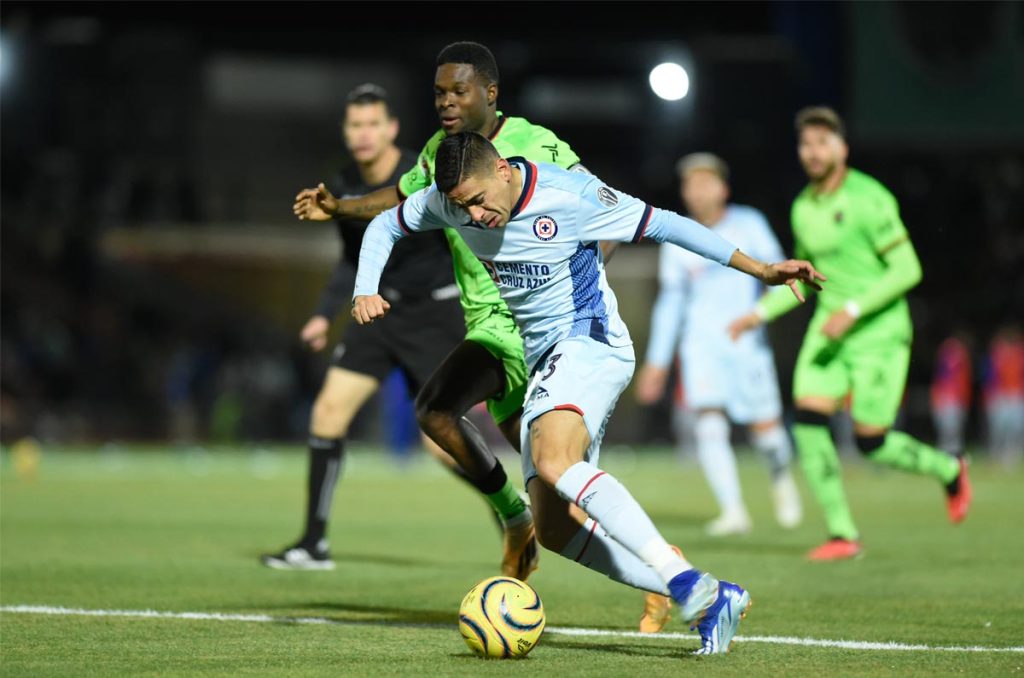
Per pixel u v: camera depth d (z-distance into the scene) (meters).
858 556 29.97
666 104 124.38
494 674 15.94
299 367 107.25
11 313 106.94
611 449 104.56
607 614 21.59
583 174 17.94
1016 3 81.81
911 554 30.72
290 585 25.00
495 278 18.25
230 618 20.75
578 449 17.19
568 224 17.58
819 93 83.19
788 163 115.56
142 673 16.12
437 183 17.12
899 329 30.34
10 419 95.88
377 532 37.12
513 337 20.31
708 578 16.72
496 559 30.05
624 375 18.02
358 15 103.62
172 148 126.81
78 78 124.12
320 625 20.11
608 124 127.81
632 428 105.69
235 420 101.75
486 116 20.09
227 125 128.38
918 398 109.75
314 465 28.02
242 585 24.92
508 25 104.38
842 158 30.20
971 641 18.77
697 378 37.38
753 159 120.69
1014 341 82.69
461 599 23.25
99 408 100.56
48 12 97.31
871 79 82.50
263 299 115.12
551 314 18.03
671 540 34.47
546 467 16.98
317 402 28.06
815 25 83.00
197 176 127.12
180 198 124.00
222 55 127.56
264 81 129.25
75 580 25.44
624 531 16.72
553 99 127.12
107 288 117.38
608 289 18.36
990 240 125.19
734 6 100.50
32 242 116.06
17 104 122.38
